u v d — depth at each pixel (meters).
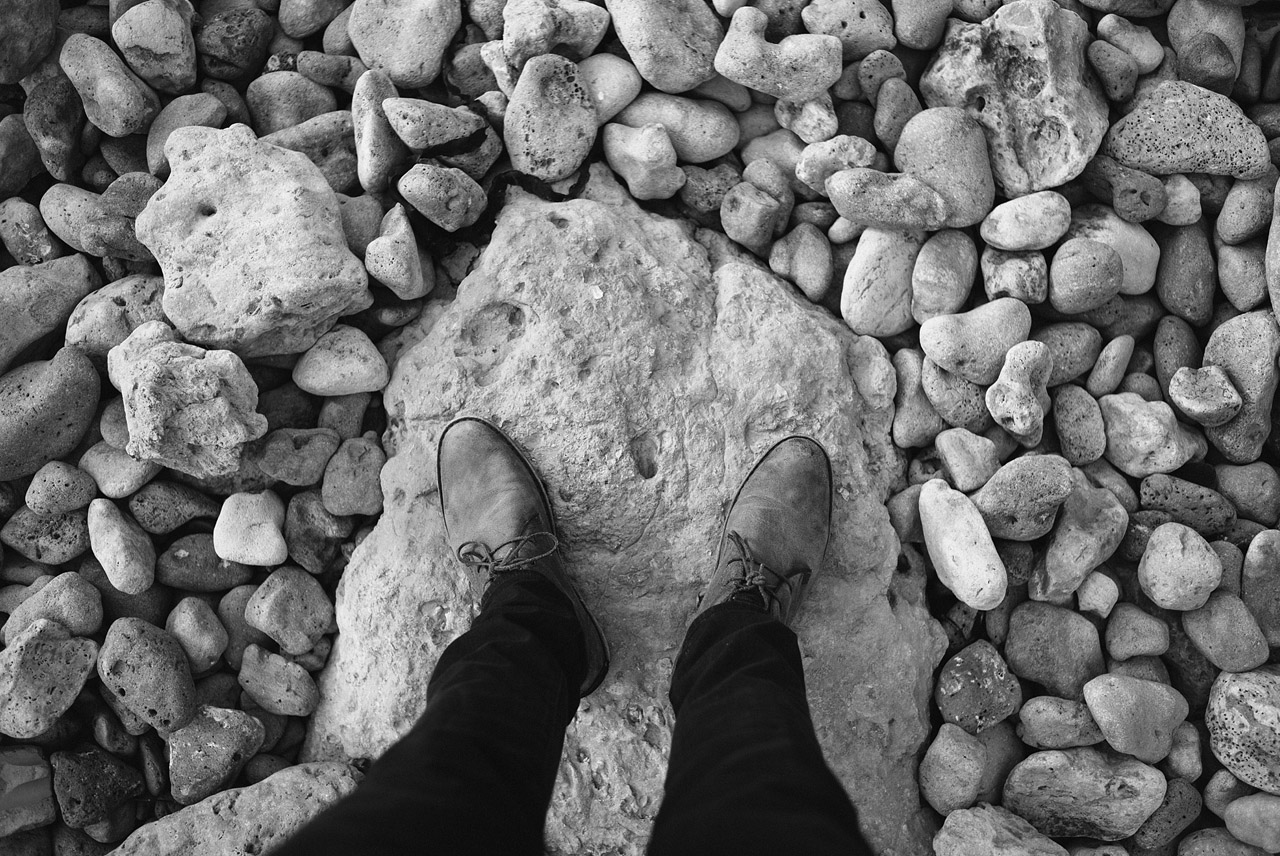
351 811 1.02
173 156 1.83
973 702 1.83
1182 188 1.93
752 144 2.03
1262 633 1.85
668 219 2.00
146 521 1.83
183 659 1.78
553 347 1.81
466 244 1.95
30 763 1.74
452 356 1.86
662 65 1.92
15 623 1.78
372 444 1.89
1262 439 1.92
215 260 1.78
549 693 1.42
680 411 1.83
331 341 1.85
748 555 1.69
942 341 1.85
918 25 1.96
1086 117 1.90
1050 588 1.85
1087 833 1.85
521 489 1.75
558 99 1.92
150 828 1.73
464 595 1.80
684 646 1.60
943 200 1.88
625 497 1.81
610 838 1.75
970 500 1.84
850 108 1.99
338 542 1.90
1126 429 1.90
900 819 1.83
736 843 1.00
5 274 1.86
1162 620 1.89
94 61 1.88
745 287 1.91
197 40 1.98
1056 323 1.96
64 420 1.79
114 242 1.86
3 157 1.92
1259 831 1.78
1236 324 1.92
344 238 1.83
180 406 1.71
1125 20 1.99
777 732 1.21
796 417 1.87
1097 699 1.79
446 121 1.87
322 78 2.01
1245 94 2.02
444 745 1.17
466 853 1.04
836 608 1.83
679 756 1.27
